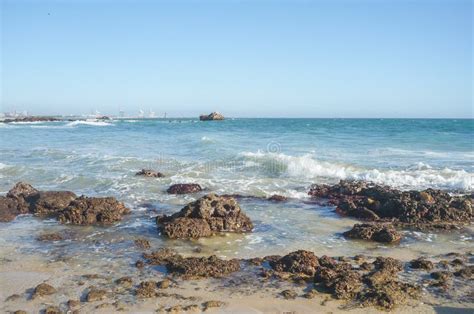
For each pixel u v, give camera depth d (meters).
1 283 9.77
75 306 8.59
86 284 9.68
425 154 30.33
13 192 18.05
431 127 68.88
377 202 16.44
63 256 11.59
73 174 23.58
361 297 8.96
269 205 17.47
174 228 13.38
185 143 39.31
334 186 19.70
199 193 19.42
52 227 14.55
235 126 79.44
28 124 93.06
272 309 8.52
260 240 13.05
